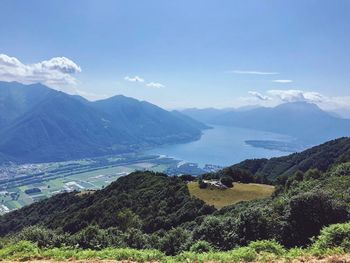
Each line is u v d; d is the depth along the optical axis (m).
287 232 14.20
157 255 9.30
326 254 8.59
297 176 61.50
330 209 14.74
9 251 9.75
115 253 9.36
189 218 54.06
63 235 12.43
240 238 13.72
